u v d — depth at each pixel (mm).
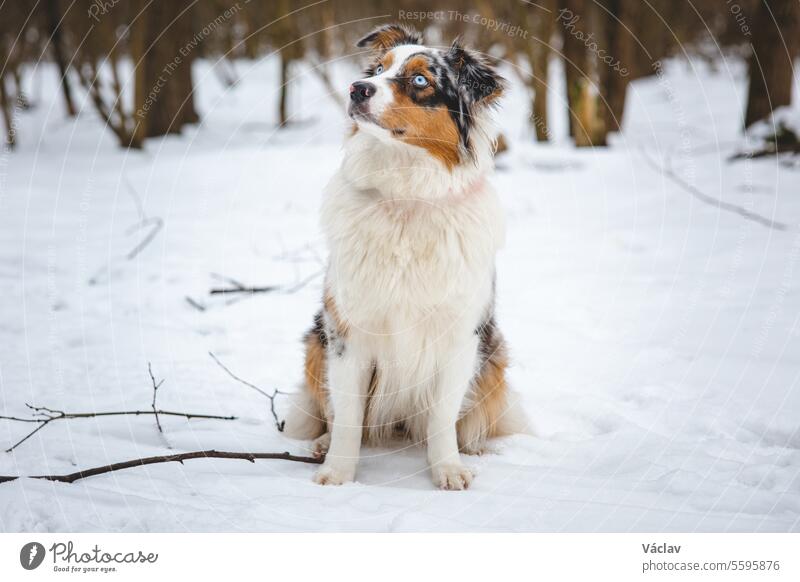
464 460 3428
